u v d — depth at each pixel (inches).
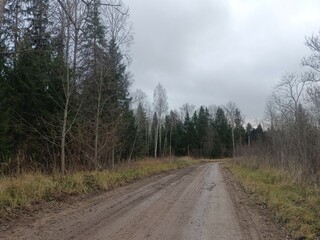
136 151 1605.6
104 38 842.2
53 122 780.0
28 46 585.0
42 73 742.5
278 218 383.9
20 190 414.9
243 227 340.5
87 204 436.8
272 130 1712.6
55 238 277.4
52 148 787.4
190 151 3769.7
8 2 561.6
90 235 289.1
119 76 984.3
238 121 3978.8
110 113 915.4
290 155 1042.1
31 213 364.8
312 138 898.1
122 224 333.1
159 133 2753.4
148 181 781.9
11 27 533.3
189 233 308.7
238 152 2674.7
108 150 884.0
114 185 646.5
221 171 1285.7
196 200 508.4
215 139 3828.7
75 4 621.0
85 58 818.8
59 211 384.2
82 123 833.5
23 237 279.1
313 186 620.7
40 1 589.0
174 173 1105.4
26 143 765.3
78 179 553.6
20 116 764.0
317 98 928.9
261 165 1208.8
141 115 2178.9
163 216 379.2
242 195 575.5
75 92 805.9
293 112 1222.9
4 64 740.7
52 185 474.9
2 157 643.5
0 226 312.3
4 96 735.1
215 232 316.5
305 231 322.7
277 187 631.2
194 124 3897.6
